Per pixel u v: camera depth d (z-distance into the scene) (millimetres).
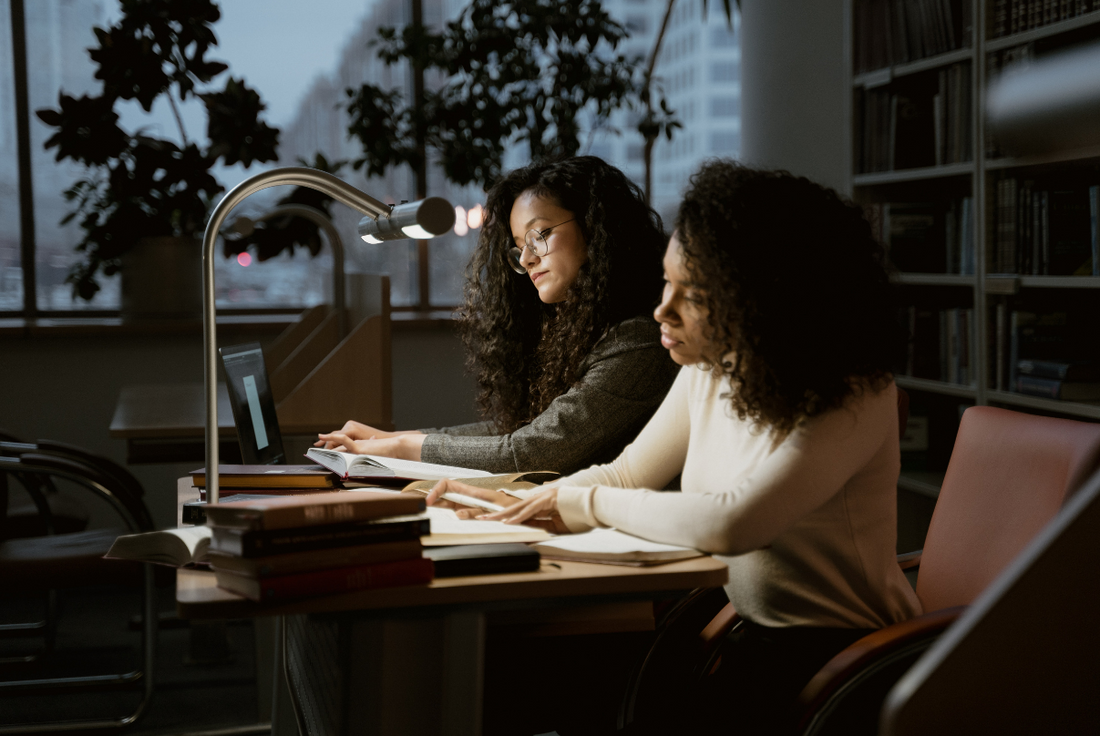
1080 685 1039
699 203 1317
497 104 4223
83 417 4121
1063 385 2635
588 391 1864
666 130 4426
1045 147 600
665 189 4906
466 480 1597
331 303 3684
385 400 2771
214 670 3033
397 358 4477
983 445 1525
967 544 1495
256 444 2016
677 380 1611
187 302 4172
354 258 4684
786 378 1254
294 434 2734
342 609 1060
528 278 2143
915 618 1214
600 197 1950
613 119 4820
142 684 2520
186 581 1117
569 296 1979
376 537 1085
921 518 3342
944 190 3467
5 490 2586
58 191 4324
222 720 2619
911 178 3279
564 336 1966
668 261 1358
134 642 3293
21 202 4277
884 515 1335
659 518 1247
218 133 4039
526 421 2133
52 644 3096
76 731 2422
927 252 3355
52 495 3062
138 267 4109
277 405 2713
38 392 4066
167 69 4055
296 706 1801
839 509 1318
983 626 1009
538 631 1388
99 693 2824
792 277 1267
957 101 3080
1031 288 2910
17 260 4301
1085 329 2863
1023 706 1022
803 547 1324
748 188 1310
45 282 4336
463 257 4758
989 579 1441
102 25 4344
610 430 1847
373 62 4707
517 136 4406
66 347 4082
